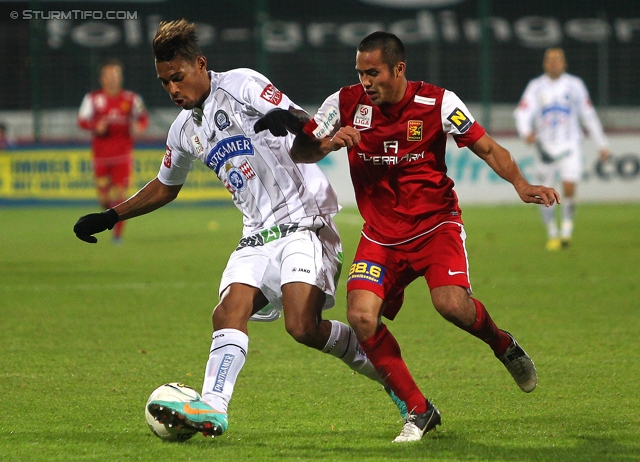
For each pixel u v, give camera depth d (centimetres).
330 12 9100
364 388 1848
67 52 8244
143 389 1838
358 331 1438
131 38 8700
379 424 1562
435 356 2162
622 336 2356
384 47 1406
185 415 1360
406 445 1401
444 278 1434
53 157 6719
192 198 6950
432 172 1474
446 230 1472
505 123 8356
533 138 4453
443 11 9350
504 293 3097
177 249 4509
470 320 1436
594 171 6875
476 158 6850
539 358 2106
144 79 8075
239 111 1496
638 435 1448
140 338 2388
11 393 1794
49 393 1795
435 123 1450
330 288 1538
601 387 1820
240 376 1958
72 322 2616
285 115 1434
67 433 1485
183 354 2192
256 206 1542
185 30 1473
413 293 3219
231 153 1522
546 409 1650
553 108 4412
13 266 3888
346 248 4466
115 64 4941
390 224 1491
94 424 1552
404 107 1446
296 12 9044
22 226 5662
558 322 2566
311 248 1511
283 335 2467
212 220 6084
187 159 1617
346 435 1479
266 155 1516
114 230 4759
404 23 9238
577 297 2997
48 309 2836
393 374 1459
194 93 1492
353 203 6800
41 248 4575
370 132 1467
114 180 5031
